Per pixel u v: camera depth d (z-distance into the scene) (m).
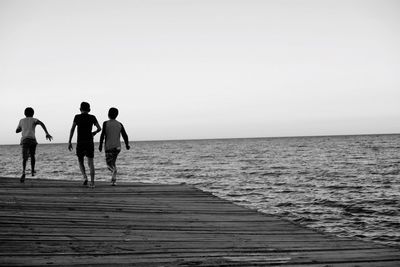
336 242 4.64
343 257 3.94
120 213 6.01
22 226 4.85
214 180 28.42
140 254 3.82
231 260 3.73
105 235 4.58
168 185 9.80
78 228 4.89
